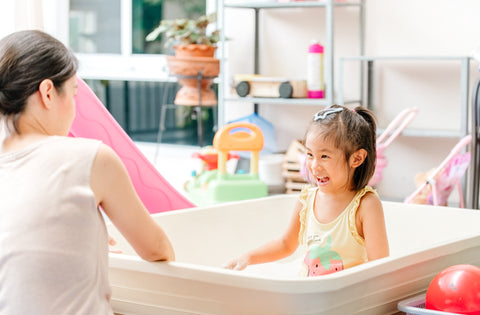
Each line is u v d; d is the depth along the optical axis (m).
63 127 1.10
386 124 3.19
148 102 4.09
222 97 3.26
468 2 2.97
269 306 1.07
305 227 1.47
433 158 3.07
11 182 1.04
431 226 1.78
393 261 1.17
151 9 4.01
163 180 2.12
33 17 2.39
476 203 2.54
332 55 2.98
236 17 3.53
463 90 2.72
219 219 1.77
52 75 1.06
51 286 0.99
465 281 1.17
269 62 3.49
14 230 1.01
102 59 4.11
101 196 1.05
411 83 3.12
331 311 1.08
